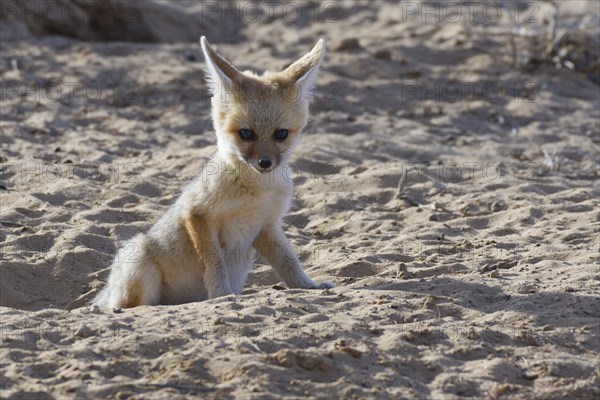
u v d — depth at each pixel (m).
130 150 17.66
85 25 25.89
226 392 7.07
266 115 10.16
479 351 8.08
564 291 9.47
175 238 10.40
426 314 8.88
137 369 7.52
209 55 10.63
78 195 14.54
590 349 8.25
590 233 12.61
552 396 7.31
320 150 17.42
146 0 26.62
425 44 25.14
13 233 12.72
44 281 11.65
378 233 13.32
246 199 10.12
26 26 25.12
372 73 23.03
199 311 8.84
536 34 24.75
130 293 10.48
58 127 18.64
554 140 19.77
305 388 7.20
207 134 19.11
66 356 7.68
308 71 10.73
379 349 7.94
